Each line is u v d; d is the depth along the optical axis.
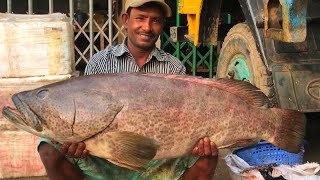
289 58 4.02
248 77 4.38
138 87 2.46
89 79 2.46
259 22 4.00
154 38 2.98
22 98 2.40
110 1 6.69
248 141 2.60
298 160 3.78
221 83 2.55
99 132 2.41
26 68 3.88
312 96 3.93
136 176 2.97
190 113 2.50
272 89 3.99
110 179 2.96
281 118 2.57
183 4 5.46
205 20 5.13
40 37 3.87
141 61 3.07
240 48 4.49
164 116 2.48
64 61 3.92
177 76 2.53
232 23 6.43
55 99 2.39
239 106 2.55
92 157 2.88
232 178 3.69
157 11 2.92
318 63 4.02
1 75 3.87
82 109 2.38
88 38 6.76
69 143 2.46
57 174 2.84
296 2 3.31
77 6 7.27
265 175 3.47
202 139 2.56
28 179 4.05
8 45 3.84
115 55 3.06
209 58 7.14
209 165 2.83
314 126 5.98
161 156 2.56
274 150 3.72
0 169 4.02
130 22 2.97
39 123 2.39
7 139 3.97
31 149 4.00
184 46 7.28
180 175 2.99
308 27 4.12
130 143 2.42
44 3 7.79
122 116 2.42
